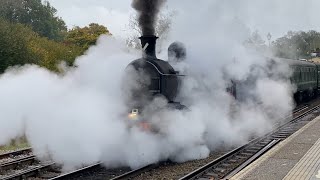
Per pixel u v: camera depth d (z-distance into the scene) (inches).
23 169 426.6
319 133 571.8
